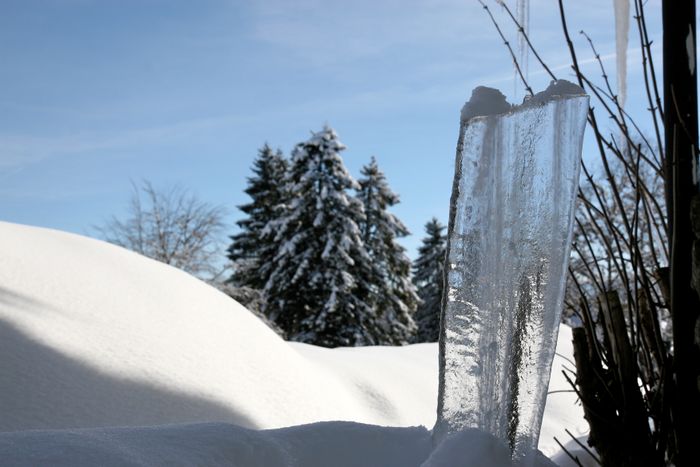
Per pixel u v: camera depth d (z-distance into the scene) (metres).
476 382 1.48
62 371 3.39
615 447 1.55
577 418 5.51
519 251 1.42
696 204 1.38
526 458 1.36
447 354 1.52
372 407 5.19
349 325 20.58
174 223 17.05
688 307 1.45
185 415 3.53
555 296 1.36
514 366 1.41
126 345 3.93
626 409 1.55
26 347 3.44
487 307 1.47
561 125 1.38
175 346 4.18
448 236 1.54
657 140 1.59
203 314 4.89
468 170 1.50
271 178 26.80
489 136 1.48
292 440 1.50
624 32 1.70
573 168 1.35
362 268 21.34
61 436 1.27
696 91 1.47
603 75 1.74
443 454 1.33
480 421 1.46
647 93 1.61
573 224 1.36
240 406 3.86
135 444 1.29
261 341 4.96
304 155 21.41
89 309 4.18
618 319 1.58
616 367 1.59
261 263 22.34
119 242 16.67
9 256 4.46
